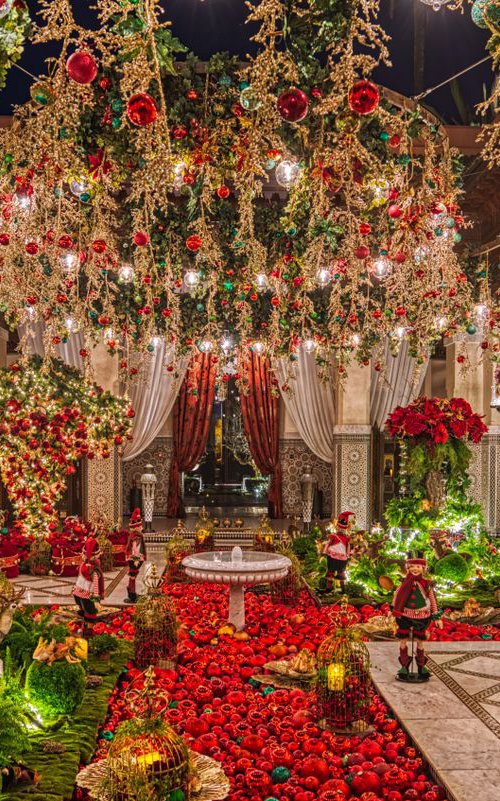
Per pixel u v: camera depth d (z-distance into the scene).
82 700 4.87
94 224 6.50
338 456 13.69
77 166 4.82
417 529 9.14
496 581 9.41
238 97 4.44
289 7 3.59
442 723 4.91
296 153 4.95
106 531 11.42
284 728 4.88
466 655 6.59
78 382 10.06
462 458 8.86
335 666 5.03
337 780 4.06
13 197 5.65
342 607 5.26
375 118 4.79
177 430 14.57
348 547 9.21
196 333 10.24
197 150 4.61
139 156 4.66
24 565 10.82
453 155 5.89
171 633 6.23
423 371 14.14
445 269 7.87
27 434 9.33
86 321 9.36
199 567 7.28
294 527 12.18
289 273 7.68
